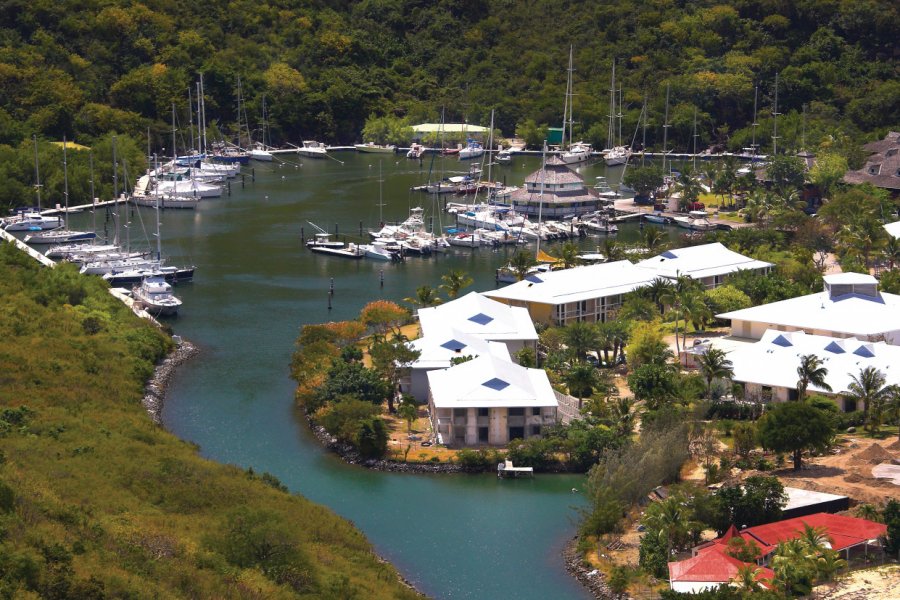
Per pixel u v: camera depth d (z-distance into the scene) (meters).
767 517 165.00
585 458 191.00
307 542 160.88
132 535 151.50
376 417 198.38
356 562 158.88
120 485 170.00
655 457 176.38
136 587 136.62
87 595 130.62
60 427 185.50
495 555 167.25
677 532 160.62
